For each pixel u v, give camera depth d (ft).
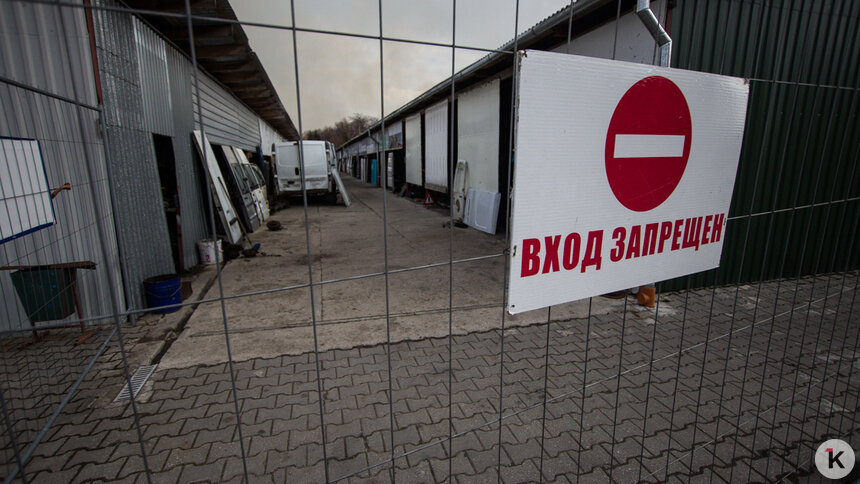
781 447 7.65
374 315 13.75
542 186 4.41
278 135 70.64
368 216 36.58
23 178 9.84
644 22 8.89
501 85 25.77
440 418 8.45
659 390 9.37
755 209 16.02
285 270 19.56
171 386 9.51
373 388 9.49
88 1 11.43
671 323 12.90
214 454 7.46
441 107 35.04
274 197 46.75
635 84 4.83
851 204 17.71
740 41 14.26
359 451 7.54
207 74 23.86
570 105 4.40
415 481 6.90
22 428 7.98
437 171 37.27
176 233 19.11
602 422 8.32
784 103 15.38
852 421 8.38
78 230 11.95
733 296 15.21
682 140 5.44
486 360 10.76
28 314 10.98
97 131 11.93
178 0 14.47
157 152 18.33
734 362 10.55
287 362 10.63
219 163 26.68
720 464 7.25
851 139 16.92
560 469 7.15
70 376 9.78
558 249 4.69
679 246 5.81
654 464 7.26
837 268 18.22
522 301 4.56
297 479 6.92
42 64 11.02
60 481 6.88
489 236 26.99
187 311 14.02
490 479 6.93
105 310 12.57
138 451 7.51
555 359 10.77
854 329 12.47
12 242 11.25
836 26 15.53
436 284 17.13
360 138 87.71
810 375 9.94
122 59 13.29
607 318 13.32
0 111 10.65
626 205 5.11
